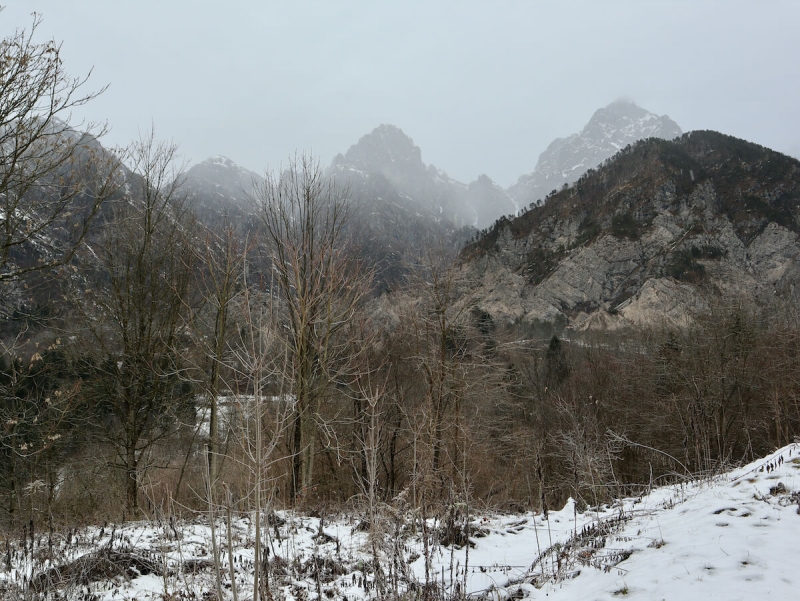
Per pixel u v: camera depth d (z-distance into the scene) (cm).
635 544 613
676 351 3294
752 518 579
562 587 560
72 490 1540
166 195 1688
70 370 1528
